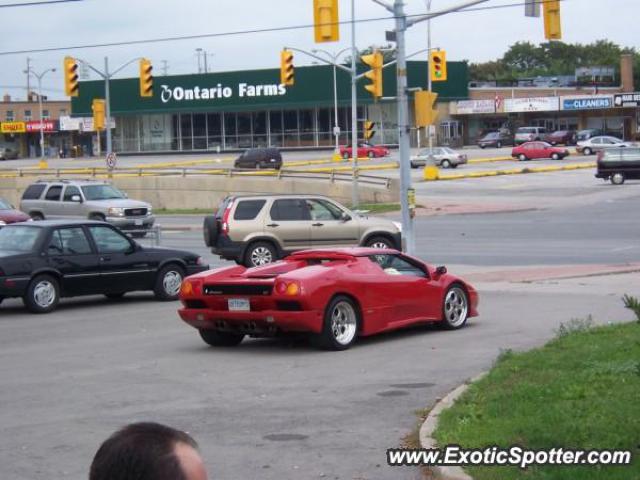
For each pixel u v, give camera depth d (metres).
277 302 13.81
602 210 45.88
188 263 21.55
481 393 9.83
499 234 36.75
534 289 21.38
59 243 19.70
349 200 52.62
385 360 13.18
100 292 20.16
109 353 14.52
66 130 123.81
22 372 13.02
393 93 98.81
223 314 14.22
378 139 102.75
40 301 19.33
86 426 9.80
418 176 71.00
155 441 2.65
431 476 7.79
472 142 113.00
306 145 105.56
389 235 27.53
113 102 110.50
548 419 8.32
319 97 101.81
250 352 14.30
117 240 20.55
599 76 135.25
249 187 55.09
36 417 10.26
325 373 12.37
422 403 10.42
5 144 129.75
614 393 9.17
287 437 9.14
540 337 14.66
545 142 93.12
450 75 104.38
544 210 47.41
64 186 39.88
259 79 104.12
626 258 27.66
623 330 13.18
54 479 7.99
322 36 25.75
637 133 107.12
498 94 117.75
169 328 17.17
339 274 14.15
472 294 16.23
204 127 109.12
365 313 14.38
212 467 8.17
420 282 15.29
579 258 28.09
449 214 47.25
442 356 13.34
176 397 11.12
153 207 58.34
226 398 10.99
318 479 7.82
